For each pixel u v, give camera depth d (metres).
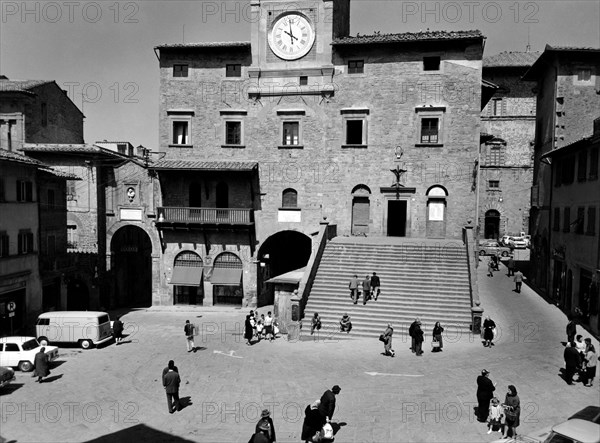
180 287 40.94
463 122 36.72
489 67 55.94
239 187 39.91
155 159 43.16
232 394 19.73
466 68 36.50
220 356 24.95
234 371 22.39
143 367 23.86
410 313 27.64
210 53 40.34
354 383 20.12
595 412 15.12
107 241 41.12
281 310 29.94
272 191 39.81
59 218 38.47
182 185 40.50
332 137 38.84
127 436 16.45
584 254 27.61
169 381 18.14
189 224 39.28
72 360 25.56
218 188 40.31
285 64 39.19
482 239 59.03
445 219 37.31
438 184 37.22
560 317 28.75
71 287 40.22
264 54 39.56
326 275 31.61
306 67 38.78
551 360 21.84
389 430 15.93
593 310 25.88
